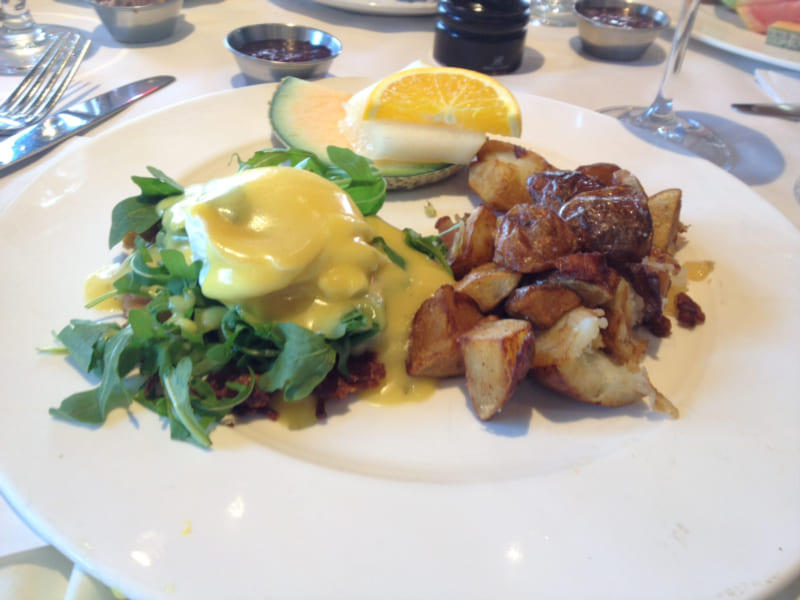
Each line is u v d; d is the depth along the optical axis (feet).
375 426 0.65
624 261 0.71
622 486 0.57
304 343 0.62
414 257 0.77
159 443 0.58
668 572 0.50
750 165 1.05
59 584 0.53
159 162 0.94
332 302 0.66
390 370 0.70
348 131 1.01
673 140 1.09
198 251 0.65
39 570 0.53
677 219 0.81
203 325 0.65
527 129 1.07
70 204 0.83
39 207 0.81
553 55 1.42
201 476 0.55
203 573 0.48
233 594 0.47
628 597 0.48
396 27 1.52
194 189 0.74
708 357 0.71
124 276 0.70
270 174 0.68
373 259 0.68
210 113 1.04
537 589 0.49
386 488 0.56
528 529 0.53
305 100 1.06
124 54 1.30
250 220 0.65
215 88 1.21
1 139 1.00
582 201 0.72
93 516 0.51
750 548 0.52
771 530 0.53
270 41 1.27
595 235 0.70
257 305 0.64
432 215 0.94
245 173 0.70
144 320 0.62
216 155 0.97
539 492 0.57
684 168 0.98
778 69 1.36
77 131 1.00
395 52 1.40
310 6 1.61
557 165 1.01
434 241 0.80
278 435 0.63
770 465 0.59
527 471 0.61
